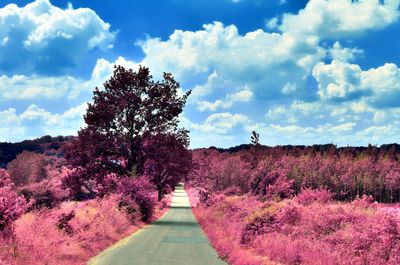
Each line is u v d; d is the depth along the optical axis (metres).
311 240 14.84
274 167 57.06
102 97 45.25
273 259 13.88
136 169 45.72
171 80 46.47
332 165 86.38
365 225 13.66
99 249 17.17
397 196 83.06
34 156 121.00
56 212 16.77
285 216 18.42
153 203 35.31
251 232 18.31
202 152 145.62
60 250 13.46
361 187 82.19
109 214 23.80
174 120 46.84
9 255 11.09
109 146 44.00
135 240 21.34
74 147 44.94
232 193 53.66
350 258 11.82
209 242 21.00
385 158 107.50
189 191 120.12
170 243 20.30
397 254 11.16
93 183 51.31
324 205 21.98
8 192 12.59
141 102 45.22
